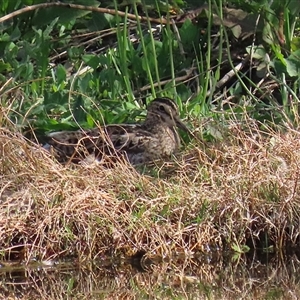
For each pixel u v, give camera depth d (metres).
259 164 12.96
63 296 11.48
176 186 12.83
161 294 11.58
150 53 15.89
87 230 12.30
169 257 12.40
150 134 14.48
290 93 15.10
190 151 13.83
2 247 12.21
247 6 15.86
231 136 13.77
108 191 12.70
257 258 12.59
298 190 12.87
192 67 15.84
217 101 15.27
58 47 16.45
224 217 12.67
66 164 13.24
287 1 15.69
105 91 15.37
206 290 11.72
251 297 11.48
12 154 12.95
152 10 16.58
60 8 16.19
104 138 13.45
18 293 11.55
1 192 12.45
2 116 13.52
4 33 16.09
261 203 12.76
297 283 11.98
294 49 15.80
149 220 12.49
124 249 12.38
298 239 12.73
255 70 15.77
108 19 16.48
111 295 11.53
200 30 16.36
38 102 14.59
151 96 15.27
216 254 12.53
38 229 12.25
